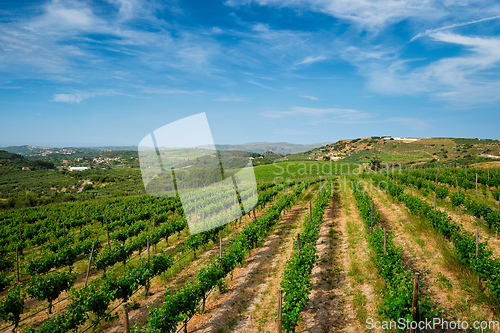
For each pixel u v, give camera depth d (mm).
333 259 10695
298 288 7371
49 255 12312
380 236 9703
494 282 6715
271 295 8492
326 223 16234
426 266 9008
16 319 7980
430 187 20141
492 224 11375
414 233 11961
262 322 7184
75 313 7066
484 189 19672
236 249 10625
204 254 12578
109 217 22734
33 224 21734
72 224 21453
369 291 8117
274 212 16375
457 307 6738
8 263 12859
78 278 11523
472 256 7738
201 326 7379
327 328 6777
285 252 11922
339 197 25359
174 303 6934
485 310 6559
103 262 11398
